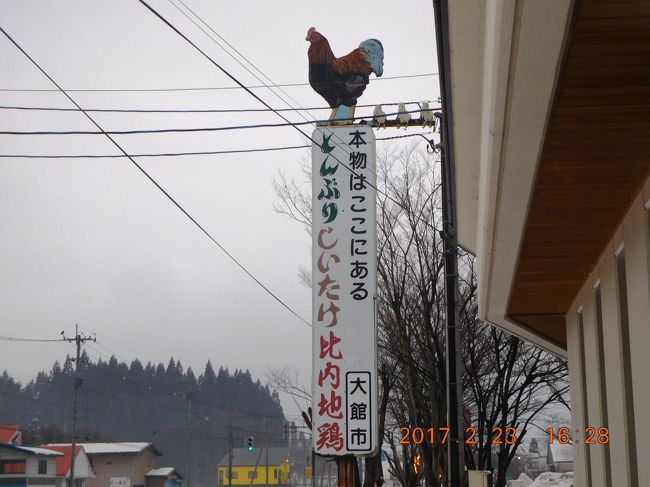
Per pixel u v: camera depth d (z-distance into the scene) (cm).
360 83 1480
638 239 680
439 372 1617
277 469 7750
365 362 1400
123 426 9375
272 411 11200
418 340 1667
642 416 693
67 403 9706
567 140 580
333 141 1441
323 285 1420
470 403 2133
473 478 1362
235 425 9456
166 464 9119
